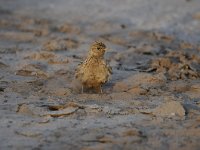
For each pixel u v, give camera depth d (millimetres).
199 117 12555
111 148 10555
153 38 26781
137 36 27328
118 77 17719
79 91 15633
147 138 11211
